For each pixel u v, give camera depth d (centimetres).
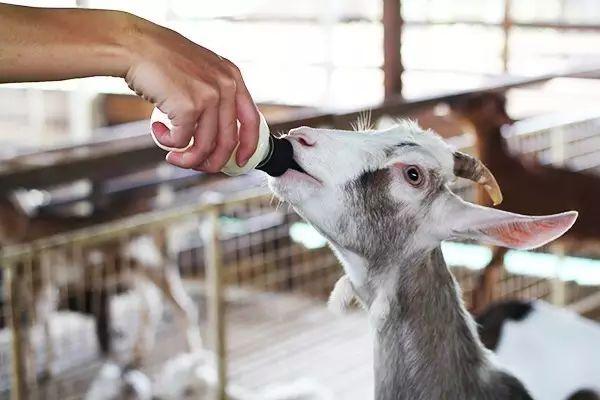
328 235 113
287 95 491
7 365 261
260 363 272
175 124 71
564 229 105
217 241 212
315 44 574
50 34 68
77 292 278
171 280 300
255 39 581
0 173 166
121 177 315
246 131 75
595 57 527
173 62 71
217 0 589
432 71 490
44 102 481
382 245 113
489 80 341
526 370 173
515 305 190
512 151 323
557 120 349
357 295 120
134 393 258
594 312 321
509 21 490
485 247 326
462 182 309
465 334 117
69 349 283
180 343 304
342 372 265
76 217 299
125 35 70
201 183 323
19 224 290
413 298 115
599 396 169
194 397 255
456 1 600
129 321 304
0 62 68
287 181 109
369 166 110
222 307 217
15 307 172
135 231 188
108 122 447
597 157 386
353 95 490
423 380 115
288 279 334
